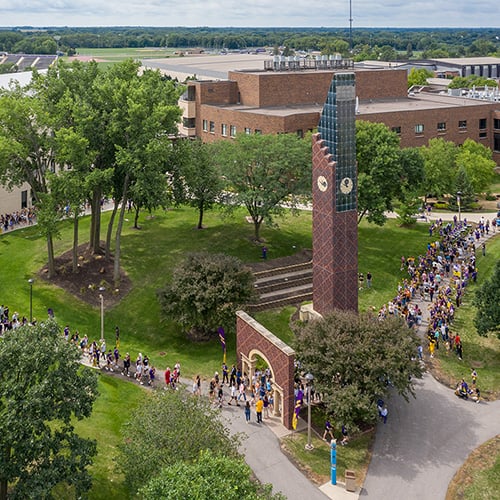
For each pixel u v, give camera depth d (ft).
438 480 147.23
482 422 169.89
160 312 218.38
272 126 355.77
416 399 180.65
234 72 418.92
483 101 457.27
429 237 299.58
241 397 179.73
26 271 251.19
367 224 313.94
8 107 225.56
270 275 250.57
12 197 319.27
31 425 113.39
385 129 286.25
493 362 201.16
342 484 146.10
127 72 257.14
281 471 150.51
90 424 161.89
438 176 344.90
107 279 245.24
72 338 205.36
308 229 296.92
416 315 223.10
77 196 226.99
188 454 125.18
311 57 445.78
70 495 135.85
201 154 272.31
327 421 164.96
